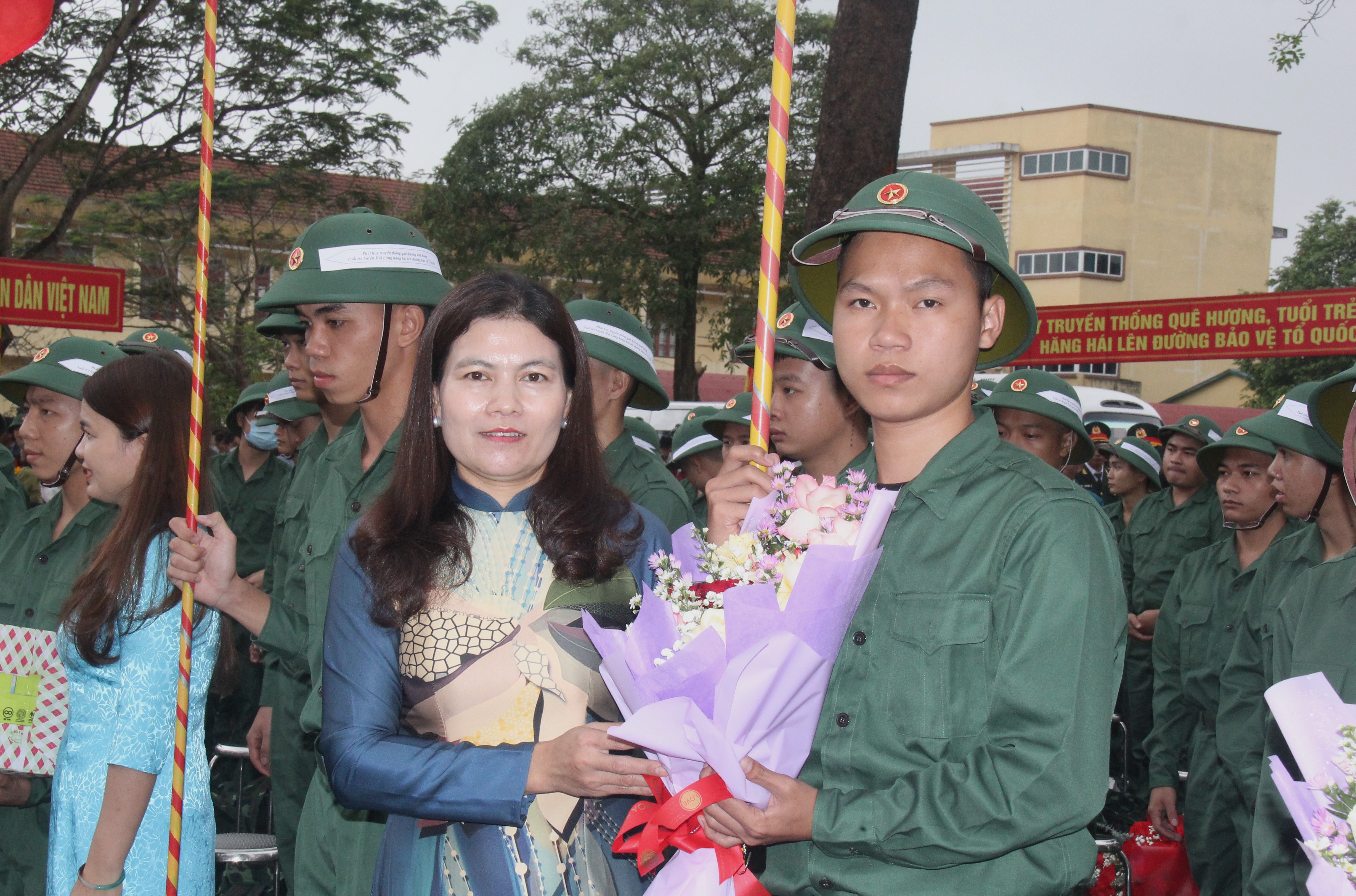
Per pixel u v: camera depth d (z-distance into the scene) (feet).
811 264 7.41
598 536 7.02
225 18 60.95
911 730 6.20
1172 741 16.40
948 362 6.51
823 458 11.82
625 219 68.85
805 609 6.02
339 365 10.31
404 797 6.37
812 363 11.48
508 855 6.67
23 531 11.53
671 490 12.77
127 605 8.50
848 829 5.96
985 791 5.71
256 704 20.48
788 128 6.89
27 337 68.59
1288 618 8.51
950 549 6.40
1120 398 71.67
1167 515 23.08
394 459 10.27
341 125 65.72
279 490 23.32
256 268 71.26
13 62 55.62
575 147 68.33
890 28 20.47
